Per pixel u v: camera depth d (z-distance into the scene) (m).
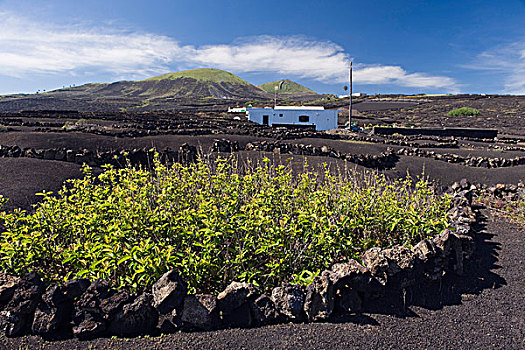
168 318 3.74
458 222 6.97
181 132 20.48
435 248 5.04
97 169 11.58
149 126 24.45
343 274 4.18
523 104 63.75
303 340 3.60
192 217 4.52
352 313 4.16
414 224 5.49
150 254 3.81
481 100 72.50
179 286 3.62
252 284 4.08
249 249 4.41
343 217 4.84
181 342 3.48
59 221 4.75
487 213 9.25
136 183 5.58
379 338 3.74
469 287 5.15
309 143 20.50
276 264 4.21
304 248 4.52
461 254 5.43
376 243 5.56
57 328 3.53
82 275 3.94
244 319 3.79
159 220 4.36
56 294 3.53
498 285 5.25
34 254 4.18
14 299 3.49
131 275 4.11
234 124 32.31
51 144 15.07
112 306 3.58
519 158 18.33
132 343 3.46
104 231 4.32
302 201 5.75
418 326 4.04
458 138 29.17
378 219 5.72
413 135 30.41
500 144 27.33
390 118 55.81
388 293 4.62
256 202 4.89
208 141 17.89
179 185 5.75
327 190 6.17
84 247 4.29
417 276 4.86
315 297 3.95
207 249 4.09
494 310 4.54
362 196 5.80
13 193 8.05
